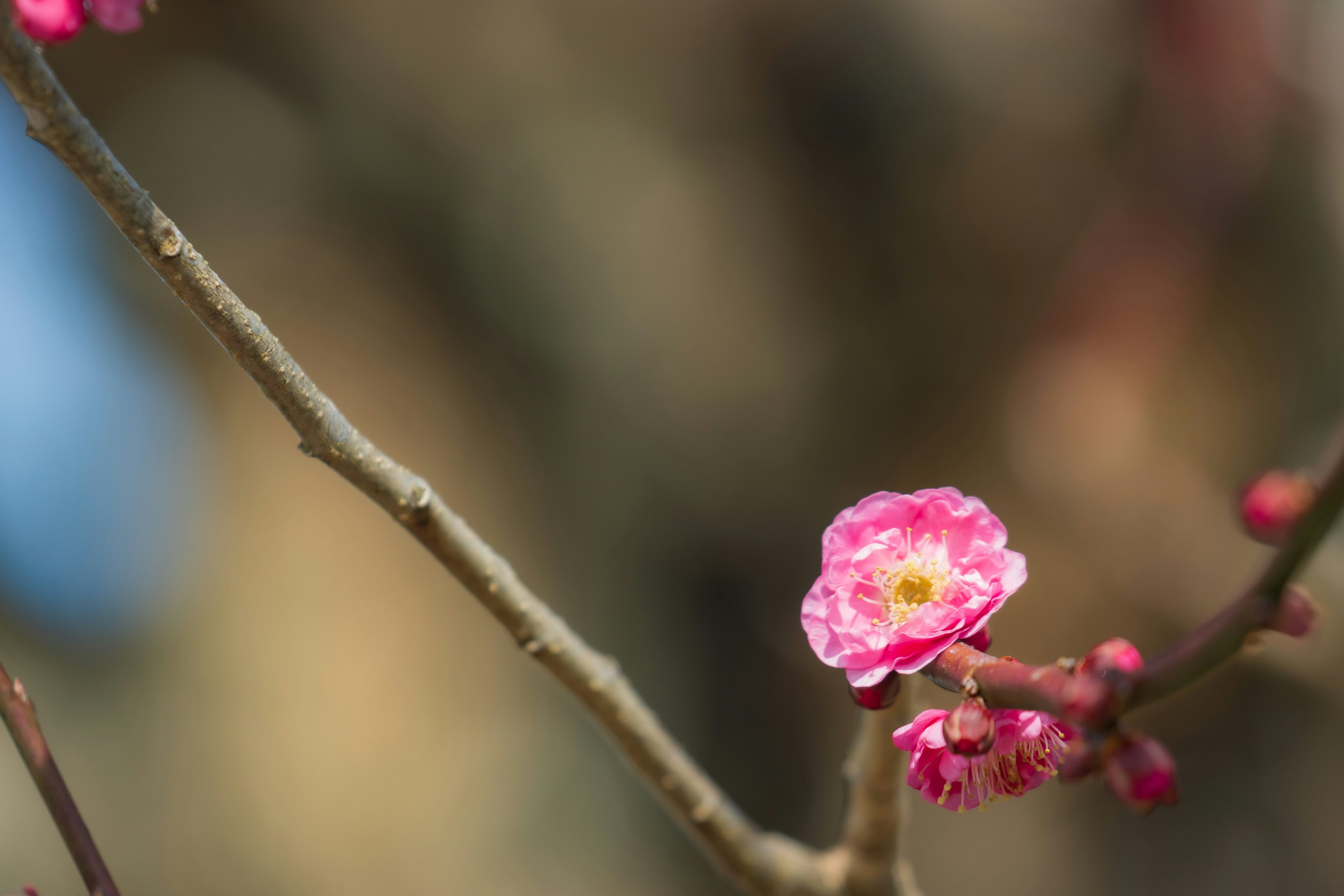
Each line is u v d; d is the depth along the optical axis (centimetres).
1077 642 164
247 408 158
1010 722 57
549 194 171
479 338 175
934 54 167
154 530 153
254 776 147
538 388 175
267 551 155
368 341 166
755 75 170
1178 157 164
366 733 152
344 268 167
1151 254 167
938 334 174
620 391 173
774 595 179
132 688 148
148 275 157
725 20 168
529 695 167
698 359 172
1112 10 163
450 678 161
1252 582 56
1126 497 166
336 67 165
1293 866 163
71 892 133
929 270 173
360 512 161
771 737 178
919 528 58
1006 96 167
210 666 149
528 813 160
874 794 62
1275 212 164
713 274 172
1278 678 165
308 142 166
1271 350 166
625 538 176
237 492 155
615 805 167
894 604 58
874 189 172
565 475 175
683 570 178
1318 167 161
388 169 170
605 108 171
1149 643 163
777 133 172
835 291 173
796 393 174
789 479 176
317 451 58
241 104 161
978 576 58
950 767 57
